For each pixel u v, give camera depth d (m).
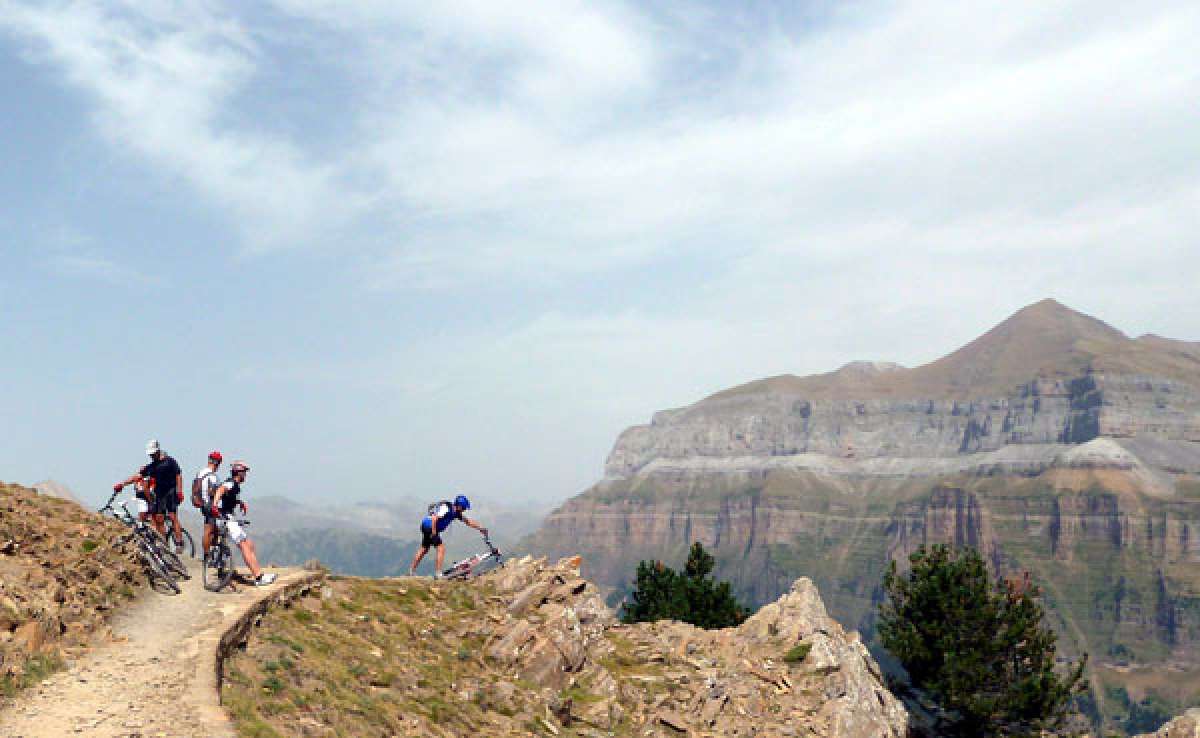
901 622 44.03
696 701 25.66
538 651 24.05
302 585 21.81
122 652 15.51
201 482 20.39
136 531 20.77
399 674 19.52
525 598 26.98
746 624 33.38
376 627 22.02
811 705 27.91
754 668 29.27
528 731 19.77
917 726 39.84
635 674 26.75
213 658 15.20
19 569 16.95
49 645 14.96
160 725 12.68
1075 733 41.06
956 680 39.84
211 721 13.03
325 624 20.58
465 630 24.38
